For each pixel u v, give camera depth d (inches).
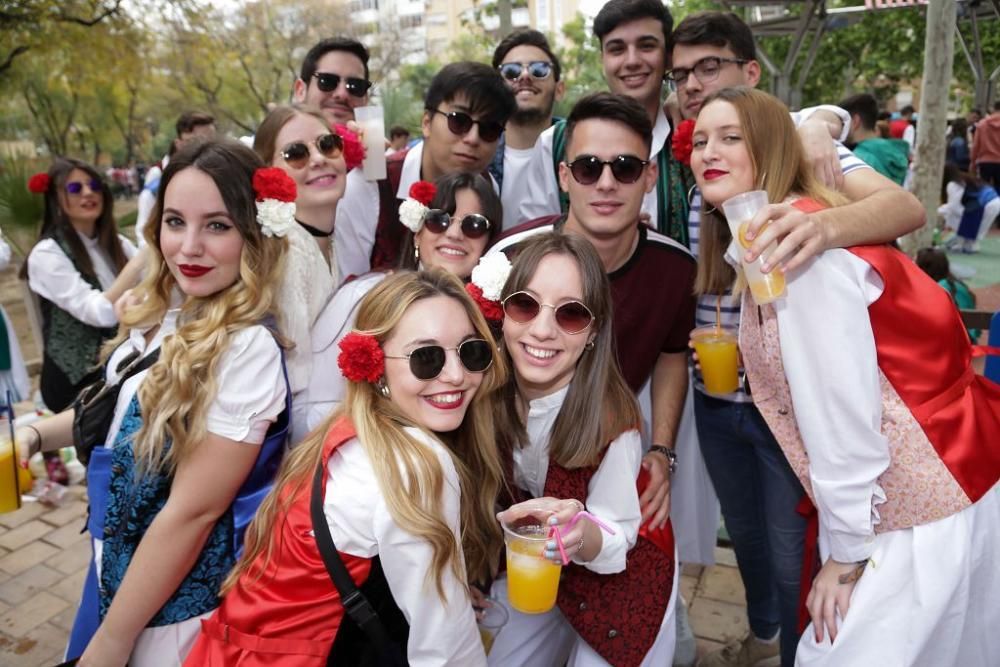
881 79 891.4
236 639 56.6
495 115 107.5
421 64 1029.8
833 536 62.4
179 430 60.1
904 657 59.7
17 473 76.2
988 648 65.0
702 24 101.8
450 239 88.8
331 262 89.8
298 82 147.8
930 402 60.2
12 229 216.1
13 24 406.3
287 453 69.5
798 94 404.2
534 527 64.2
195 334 62.2
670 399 91.4
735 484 95.2
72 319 141.1
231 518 64.7
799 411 60.6
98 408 69.6
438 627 55.4
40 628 113.9
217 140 66.0
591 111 79.8
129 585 60.5
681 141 79.4
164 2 505.7
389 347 61.6
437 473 56.6
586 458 67.6
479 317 64.4
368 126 104.2
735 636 108.0
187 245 62.9
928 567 59.4
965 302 175.2
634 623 71.1
